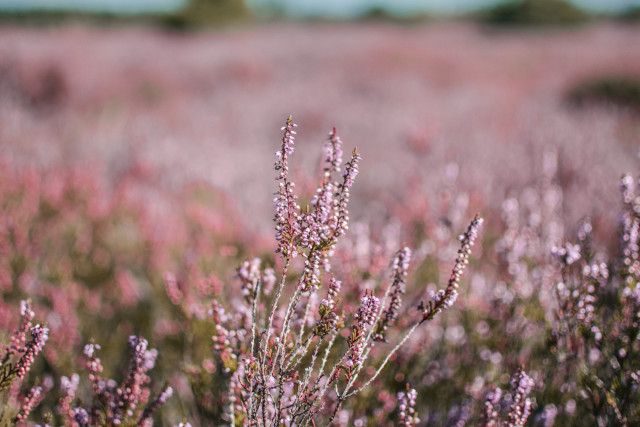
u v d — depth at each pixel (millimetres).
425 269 3691
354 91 13523
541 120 8469
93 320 3410
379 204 5766
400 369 2547
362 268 2869
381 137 8562
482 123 9180
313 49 19328
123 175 5652
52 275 3748
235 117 10117
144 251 4195
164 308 3434
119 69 12234
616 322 2385
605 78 12227
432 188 5137
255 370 1769
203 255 3637
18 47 11023
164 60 14570
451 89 13664
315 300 2168
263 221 4926
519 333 2717
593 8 35719
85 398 2545
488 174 5734
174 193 5352
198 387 2295
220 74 14750
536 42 22891
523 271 3123
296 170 2824
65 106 10047
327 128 9406
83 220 4578
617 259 2557
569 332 2277
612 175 5445
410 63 16812
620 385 2148
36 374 2703
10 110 7250
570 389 2453
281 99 11500
